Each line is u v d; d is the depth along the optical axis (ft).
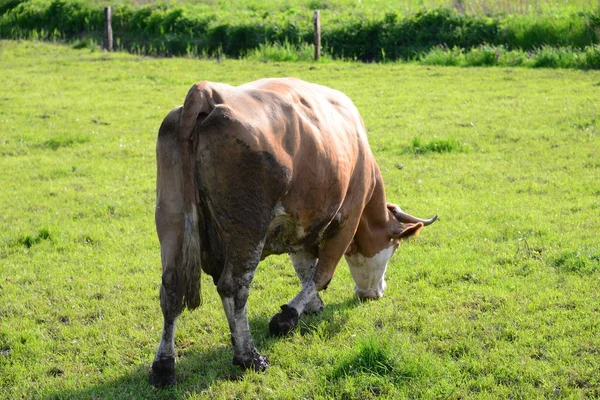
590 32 64.44
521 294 21.40
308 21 78.69
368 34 74.02
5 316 21.22
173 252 15.93
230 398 16.49
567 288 21.71
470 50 67.77
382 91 54.34
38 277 24.06
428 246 26.04
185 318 20.88
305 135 17.24
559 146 38.47
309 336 19.39
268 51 71.82
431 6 78.79
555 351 17.94
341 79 59.57
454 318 20.03
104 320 20.88
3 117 48.14
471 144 39.96
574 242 25.44
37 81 60.29
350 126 19.66
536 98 49.44
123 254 26.16
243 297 16.72
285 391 16.60
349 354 17.69
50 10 89.45
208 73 63.77
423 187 33.06
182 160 15.64
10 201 32.14
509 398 16.11
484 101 49.67
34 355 18.90
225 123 15.57
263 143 15.99
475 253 25.05
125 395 16.78
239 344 17.31
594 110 44.65
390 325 19.85
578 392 16.08
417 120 45.65
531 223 27.71
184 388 16.93
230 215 15.93
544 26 66.74
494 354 17.85
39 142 42.47
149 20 83.66
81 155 39.96
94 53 74.74
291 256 21.03
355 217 19.76
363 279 21.67
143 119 48.08
